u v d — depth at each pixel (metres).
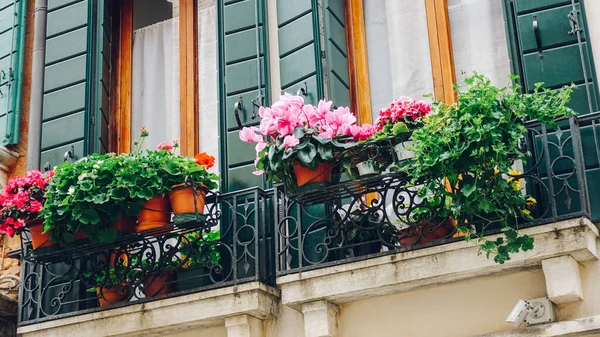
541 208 7.92
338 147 8.02
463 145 7.53
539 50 8.38
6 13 10.65
